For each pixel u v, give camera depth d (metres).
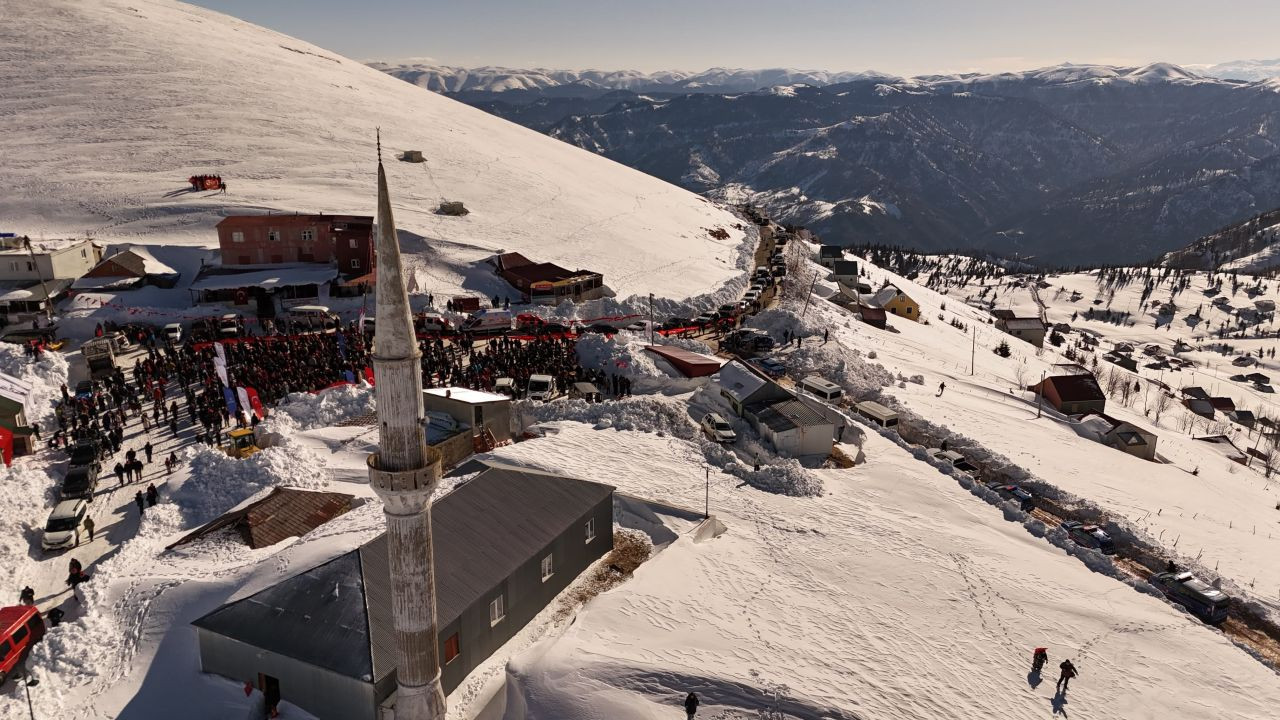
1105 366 146.25
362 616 28.33
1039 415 76.00
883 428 60.84
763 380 59.56
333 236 89.31
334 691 26.86
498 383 60.09
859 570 40.19
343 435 50.81
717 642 31.69
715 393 61.88
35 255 80.75
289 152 131.50
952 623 36.31
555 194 140.12
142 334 72.06
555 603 35.88
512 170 148.00
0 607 33.34
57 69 151.38
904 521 46.53
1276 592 44.72
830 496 49.06
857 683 30.19
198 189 111.62
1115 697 32.25
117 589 33.84
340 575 30.03
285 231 89.88
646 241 125.69
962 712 29.61
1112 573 44.12
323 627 28.08
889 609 36.75
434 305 84.69
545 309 87.00
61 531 38.53
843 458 55.22
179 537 39.41
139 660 29.73
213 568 35.12
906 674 31.48
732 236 157.12
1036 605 38.94
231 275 87.06
